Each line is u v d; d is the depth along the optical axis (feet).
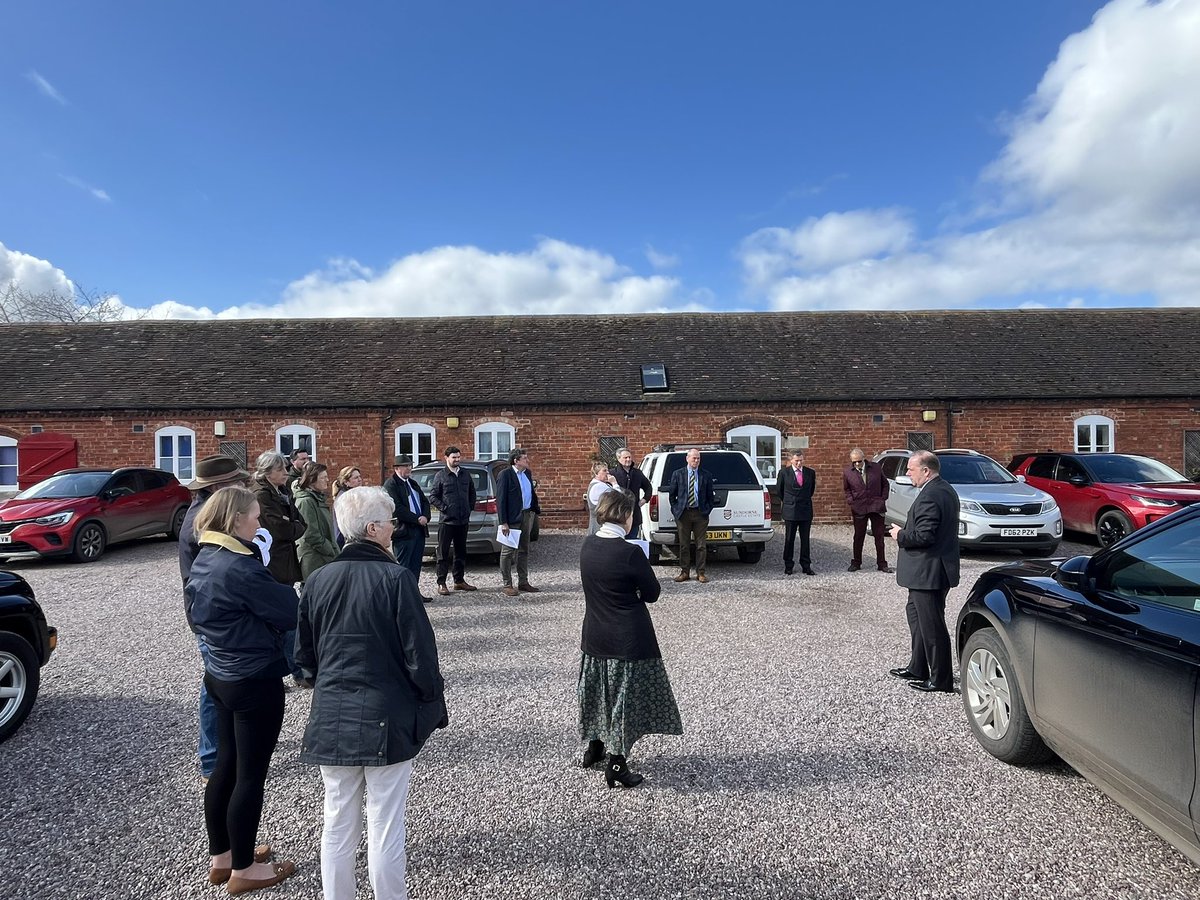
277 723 9.48
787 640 20.33
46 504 35.35
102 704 16.03
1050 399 49.65
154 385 51.42
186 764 12.96
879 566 31.40
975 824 10.48
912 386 50.65
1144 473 38.04
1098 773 9.94
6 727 14.02
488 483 33.42
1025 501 32.63
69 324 59.77
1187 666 8.25
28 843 10.35
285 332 59.16
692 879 9.21
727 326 59.62
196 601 9.11
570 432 49.60
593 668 11.84
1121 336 57.77
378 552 8.58
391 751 7.85
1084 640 10.26
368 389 51.01
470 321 60.85
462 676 17.33
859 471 31.58
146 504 40.47
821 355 54.90
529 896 8.91
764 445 49.55
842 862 9.55
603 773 12.19
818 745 13.21
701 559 29.19
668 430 49.57
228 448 49.42
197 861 9.93
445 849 9.93
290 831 10.62
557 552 37.73
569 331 58.80
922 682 16.46
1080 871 9.34
